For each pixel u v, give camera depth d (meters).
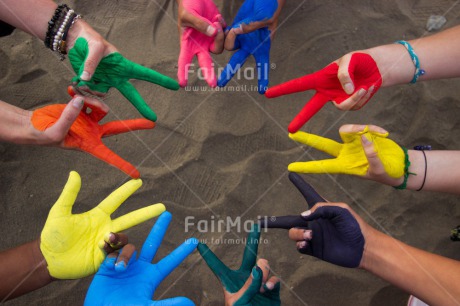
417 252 1.69
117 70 1.75
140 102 1.80
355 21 2.44
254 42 1.96
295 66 2.36
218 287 2.13
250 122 2.29
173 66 2.33
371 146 1.61
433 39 1.84
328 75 1.77
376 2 2.46
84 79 1.58
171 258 1.68
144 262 1.69
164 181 2.22
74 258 1.61
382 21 2.45
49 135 1.62
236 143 2.27
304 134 1.81
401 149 1.74
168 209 2.20
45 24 1.80
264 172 2.25
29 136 1.65
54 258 1.59
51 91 2.29
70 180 1.61
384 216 2.25
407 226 2.24
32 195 2.20
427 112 2.35
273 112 2.31
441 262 1.65
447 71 1.83
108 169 2.23
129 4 2.39
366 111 2.33
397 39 2.43
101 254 1.63
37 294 2.09
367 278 2.18
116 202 1.69
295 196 2.24
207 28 1.80
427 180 1.76
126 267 1.55
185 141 2.27
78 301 2.11
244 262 1.80
